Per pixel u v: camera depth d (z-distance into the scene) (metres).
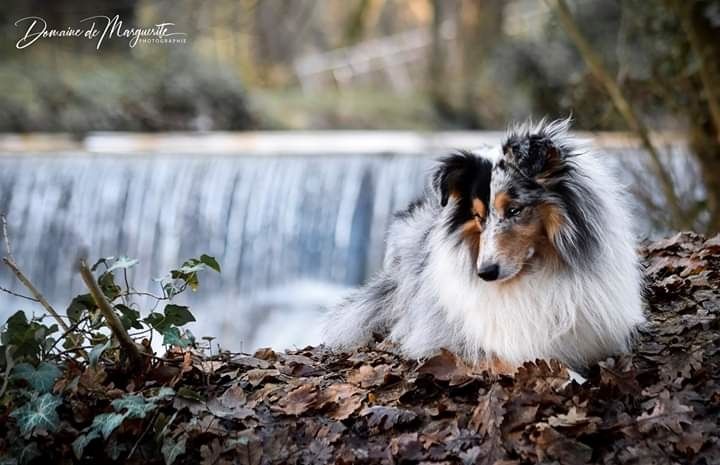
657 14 10.92
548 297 4.48
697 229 10.39
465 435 4.08
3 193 14.07
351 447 4.16
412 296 5.16
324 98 24.86
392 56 29.77
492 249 4.38
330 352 5.38
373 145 16.30
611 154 10.82
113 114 19.89
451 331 4.77
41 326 4.46
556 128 4.68
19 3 22.59
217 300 13.08
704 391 4.29
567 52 17.09
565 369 4.32
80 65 21.84
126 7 23.86
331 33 32.91
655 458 3.82
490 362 4.62
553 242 4.43
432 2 26.78
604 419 4.09
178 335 4.59
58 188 14.02
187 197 13.67
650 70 11.08
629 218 4.97
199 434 4.20
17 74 20.33
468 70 24.97
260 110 22.20
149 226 13.69
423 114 23.95
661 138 11.05
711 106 10.16
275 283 13.16
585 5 15.16
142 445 4.24
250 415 4.34
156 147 16.19
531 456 3.88
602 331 4.55
